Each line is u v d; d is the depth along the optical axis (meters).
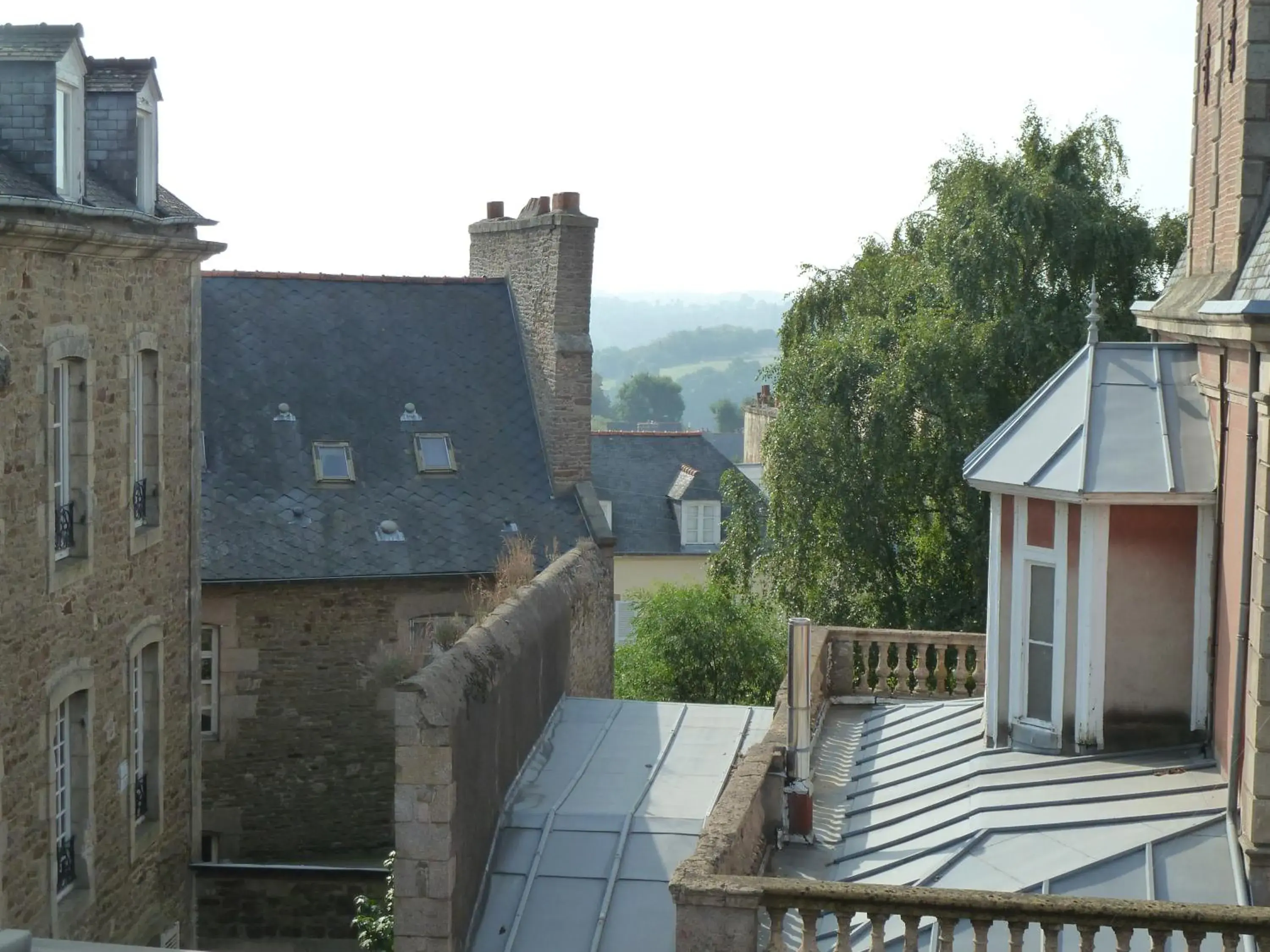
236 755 21.33
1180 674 12.78
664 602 29.38
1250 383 10.50
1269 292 10.04
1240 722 10.77
